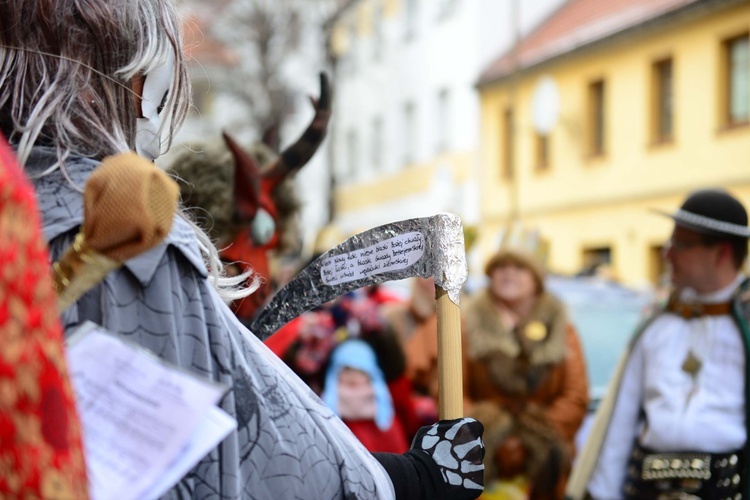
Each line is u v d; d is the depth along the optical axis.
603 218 15.92
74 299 0.73
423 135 20.69
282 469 0.86
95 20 0.87
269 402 0.88
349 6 20.92
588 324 4.91
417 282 3.87
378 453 1.02
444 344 1.08
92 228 0.71
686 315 2.48
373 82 22.77
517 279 3.38
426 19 20.47
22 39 0.86
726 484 2.29
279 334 3.02
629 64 15.30
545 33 17.75
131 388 0.72
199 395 0.71
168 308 0.82
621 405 2.59
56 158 0.85
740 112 13.40
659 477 2.40
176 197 0.73
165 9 0.94
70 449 0.55
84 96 0.87
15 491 0.52
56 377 0.55
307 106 22.50
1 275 0.52
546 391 3.31
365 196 23.19
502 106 18.17
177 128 0.97
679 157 14.33
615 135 15.66
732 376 2.35
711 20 13.66
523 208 17.80
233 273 1.98
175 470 0.71
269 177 2.20
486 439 3.23
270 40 20.70
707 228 2.37
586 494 2.64
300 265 3.85
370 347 2.99
